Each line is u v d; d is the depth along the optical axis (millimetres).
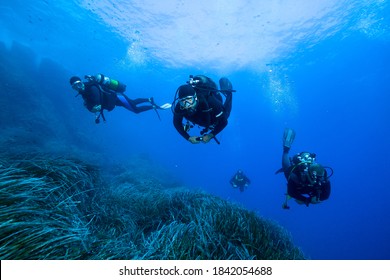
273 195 46219
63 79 23500
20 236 1974
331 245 33781
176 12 21953
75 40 29688
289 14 22016
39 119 16516
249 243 3596
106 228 3521
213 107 3422
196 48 27562
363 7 21797
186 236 3174
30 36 30688
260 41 26125
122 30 25453
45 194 3074
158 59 30797
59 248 2195
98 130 26547
